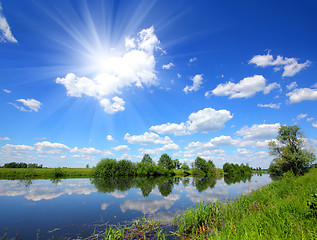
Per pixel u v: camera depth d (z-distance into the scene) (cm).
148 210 1716
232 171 12600
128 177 7038
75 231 1164
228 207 1404
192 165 10312
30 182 3847
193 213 1319
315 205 673
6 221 1377
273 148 4684
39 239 1039
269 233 592
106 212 1642
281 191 1591
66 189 3022
